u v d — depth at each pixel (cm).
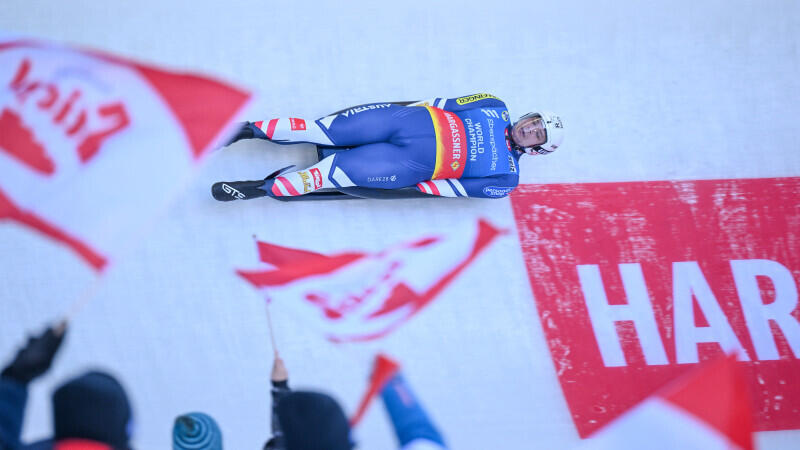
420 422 902
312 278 1277
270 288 1295
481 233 1280
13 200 816
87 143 812
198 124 814
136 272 1680
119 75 806
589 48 2006
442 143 1730
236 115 816
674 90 2011
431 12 1962
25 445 802
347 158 1706
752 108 2025
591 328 1803
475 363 1742
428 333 1744
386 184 1741
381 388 930
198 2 1870
